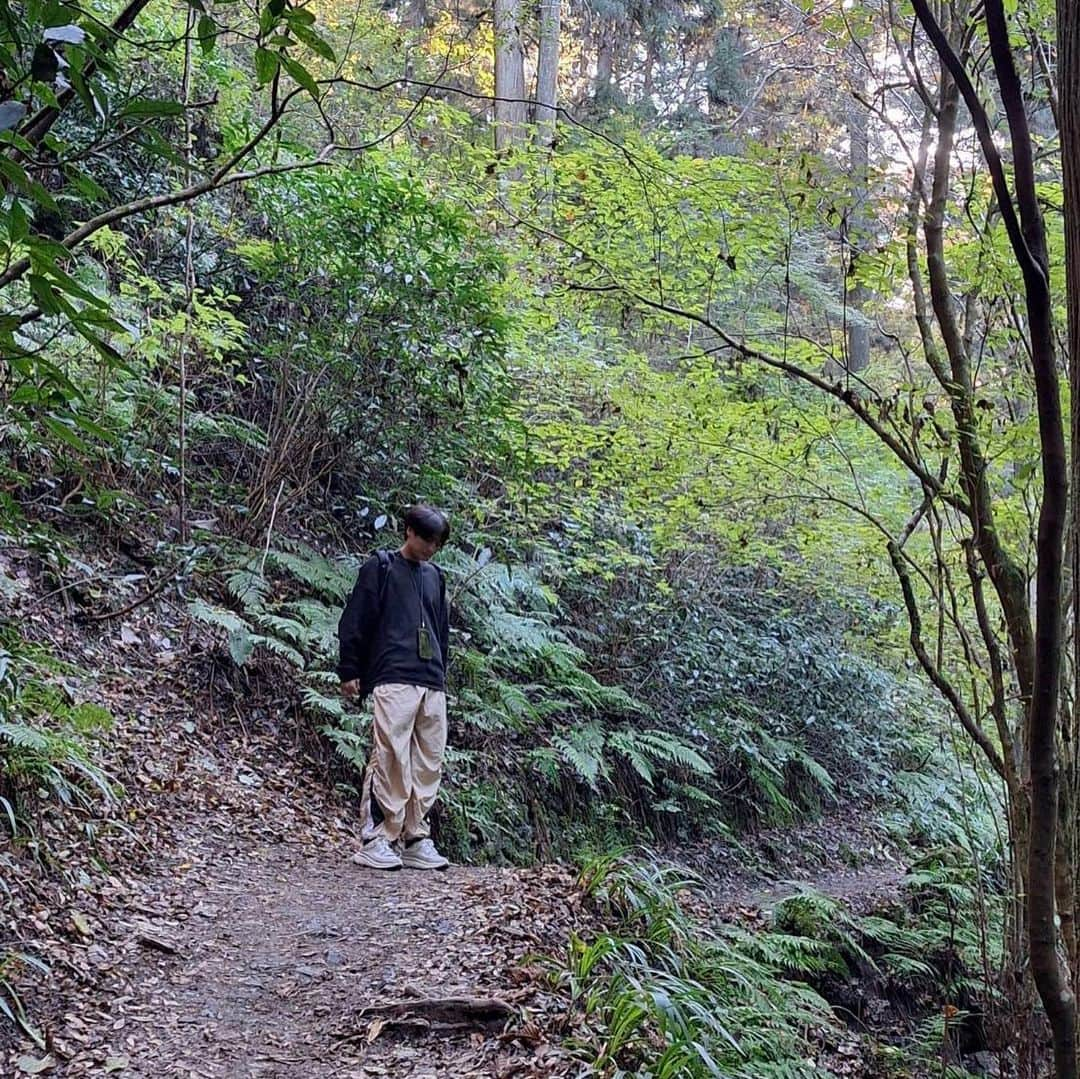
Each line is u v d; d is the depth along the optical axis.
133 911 4.28
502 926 4.40
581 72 18.39
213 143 8.33
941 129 4.86
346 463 8.26
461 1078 3.17
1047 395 2.42
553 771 7.98
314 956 4.09
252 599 6.79
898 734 12.88
